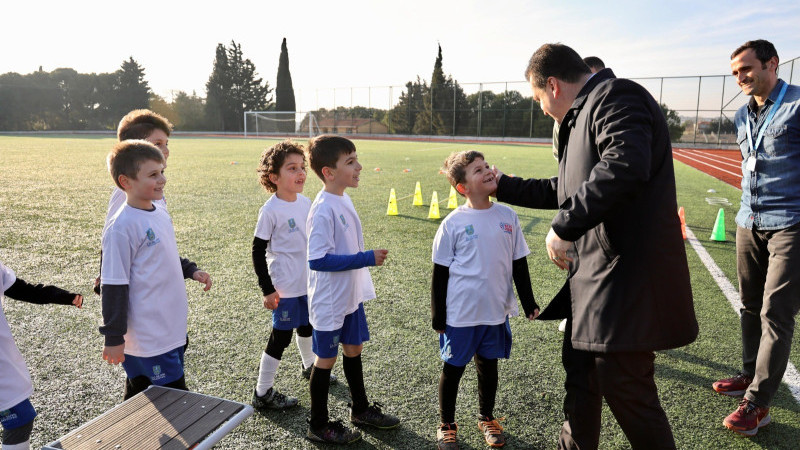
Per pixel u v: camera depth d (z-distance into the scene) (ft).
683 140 99.45
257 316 12.93
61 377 9.78
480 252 7.97
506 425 8.52
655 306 5.67
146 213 7.03
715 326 12.60
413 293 14.69
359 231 8.51
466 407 9.10
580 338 6.15
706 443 8.01
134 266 6.84
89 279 15.46
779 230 8.48
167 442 5.05
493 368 8.11
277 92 173.17
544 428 8.43
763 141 8.83
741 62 8.81
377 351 11.04
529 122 118.32
